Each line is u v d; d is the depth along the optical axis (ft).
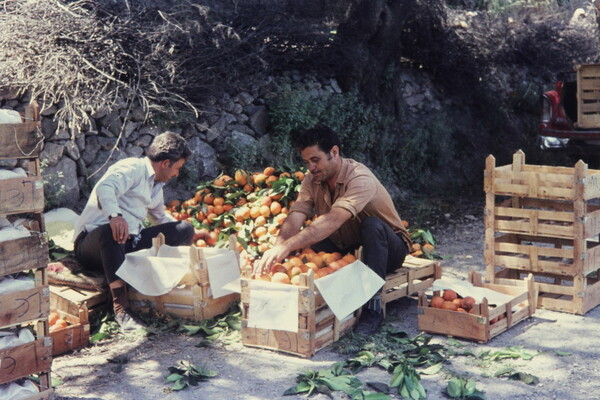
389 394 12.15
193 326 15.02
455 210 26.86
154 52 21.24
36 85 20.34
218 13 23.95
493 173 16.33
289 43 26.16
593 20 37.50
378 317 15.16
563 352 13.85
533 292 15.75
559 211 16.57
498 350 13.97
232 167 24.58
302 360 13.73
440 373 12.97
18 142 10.93
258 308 13.94
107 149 22.24
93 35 20.53
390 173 28.53
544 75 35.55
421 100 31.45
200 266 15.15
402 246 15.96
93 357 14.03
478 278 15.84
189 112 23.54
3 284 10.93
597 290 16.43
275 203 18.20
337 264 14.73
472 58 31.86
